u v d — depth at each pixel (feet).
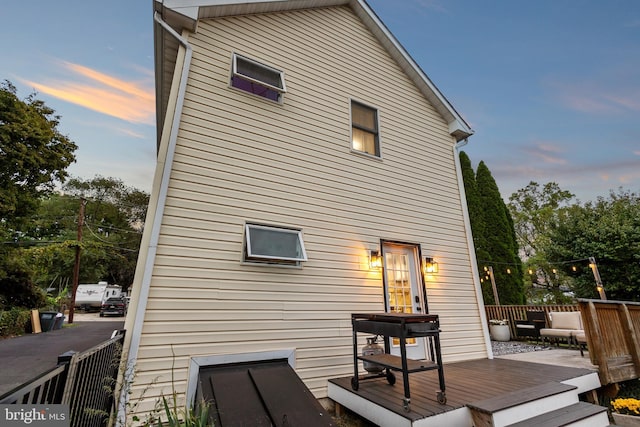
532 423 9.23
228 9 14.88
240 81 15.16
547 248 41.52
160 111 21.45
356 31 19.98
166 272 10.90
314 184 15.39
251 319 12.09
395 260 17.28
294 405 8.16
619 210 38.40
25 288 42.98
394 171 18.62
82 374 5.99
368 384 11.94
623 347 14.35
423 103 21.84
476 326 18.63
